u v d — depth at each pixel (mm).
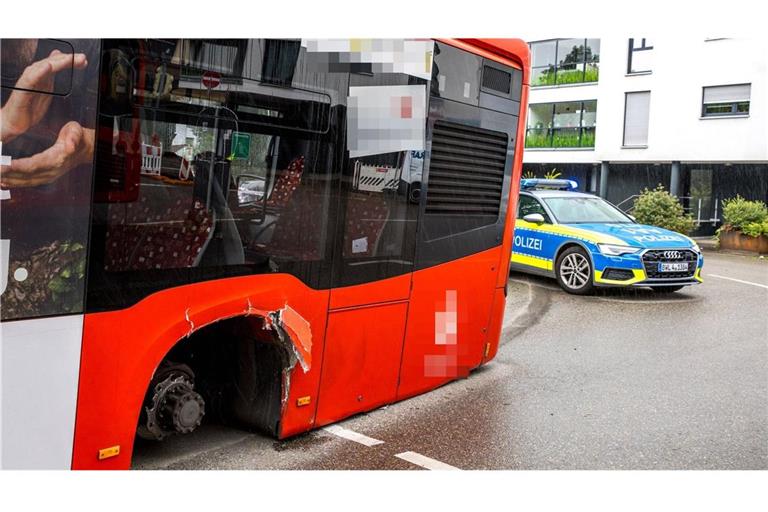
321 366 4730
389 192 5066
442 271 5746
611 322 9352
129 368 3494
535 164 29250
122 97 3371
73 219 3229
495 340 6723
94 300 3340
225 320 4410
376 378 5281
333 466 4477
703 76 24156
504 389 6281
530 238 12273
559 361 7340
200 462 4398
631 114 25922
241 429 4875
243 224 4027
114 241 3398
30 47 3039
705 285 12844
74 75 3180
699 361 7434
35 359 3145
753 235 20047
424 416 5473
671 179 25422
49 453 3225
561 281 11656
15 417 3098
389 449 4801
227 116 3881
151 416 3820
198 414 3953
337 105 4555
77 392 3301
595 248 11172
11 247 3039
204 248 3822
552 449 4977
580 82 27406
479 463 4688
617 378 6750
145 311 3553
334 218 4621
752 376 6891
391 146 5031
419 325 5602
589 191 28422
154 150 3535
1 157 2988
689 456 4934
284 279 4301
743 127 23500
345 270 4766
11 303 3051
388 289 5184
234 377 4809
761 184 25625
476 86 5895
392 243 5164
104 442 3422
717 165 26375
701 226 26203
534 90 28578
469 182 5953
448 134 5621
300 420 4703
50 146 3123
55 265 3182
